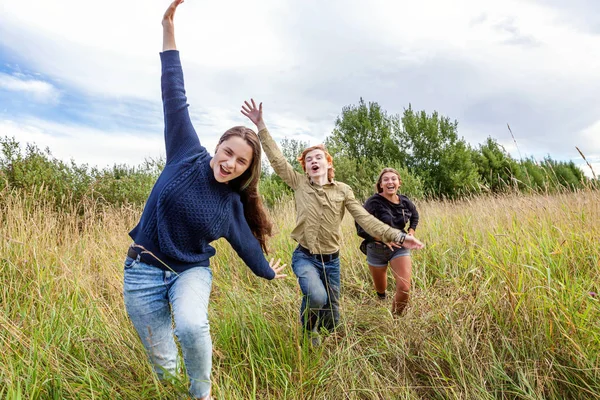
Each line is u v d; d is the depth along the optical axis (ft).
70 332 7.37
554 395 6.67
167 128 6.50
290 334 8.31
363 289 13.48
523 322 8.04
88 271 11.23
